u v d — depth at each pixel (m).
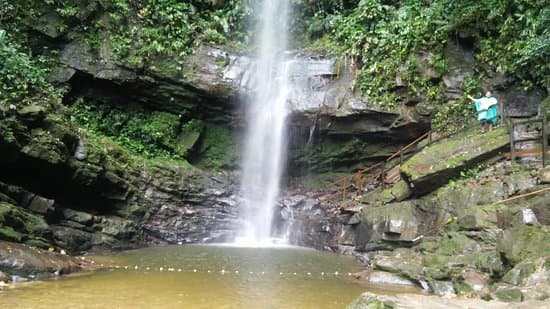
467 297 6.97
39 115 10.31
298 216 14.63
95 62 14.70
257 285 8.18
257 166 16.62
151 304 6.62
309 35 18.30
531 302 5.75
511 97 13.34
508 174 10.07
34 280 7.80
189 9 16.94
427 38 15.03
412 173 11.30
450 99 14.47
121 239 11.93
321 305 6.95
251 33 17.83
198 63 15.82
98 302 6.57
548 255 7.28
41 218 10.00
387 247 11.15
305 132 16.28
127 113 15.62
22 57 11.70
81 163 11.23
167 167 14.27
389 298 6.04
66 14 14.37
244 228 14.80
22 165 10.26
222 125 16.86
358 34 16.27
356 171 16.56
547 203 8.34
